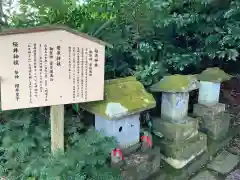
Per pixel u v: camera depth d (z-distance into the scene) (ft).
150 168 9.14
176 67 12.75
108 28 11.43
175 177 9.55
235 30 12.40
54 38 7.00
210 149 11.43
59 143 8.09
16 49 6.71
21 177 8.04
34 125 9.01
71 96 7.61
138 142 9.41
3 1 10.01
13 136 8.57
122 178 7.98
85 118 9.96
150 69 11.09
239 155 11.66
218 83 11.92
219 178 10.05
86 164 7.74
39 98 7.24
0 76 6.73
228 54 12.53
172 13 13.67
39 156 8.30
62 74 7.33
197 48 14.16
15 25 9.80
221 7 13.46
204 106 12.03
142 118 11.05
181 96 10.07
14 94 6.97
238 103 15.25
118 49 11.55
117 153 8.18
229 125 13.23
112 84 9.07
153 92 11.49
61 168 7.27
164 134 10.37
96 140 7.98
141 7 12.43
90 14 11.18
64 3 10.53
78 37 7.28
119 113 7.95
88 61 7.58
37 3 10.09
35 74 7.04
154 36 13.19
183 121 10.30
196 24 13.66
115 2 12.00
